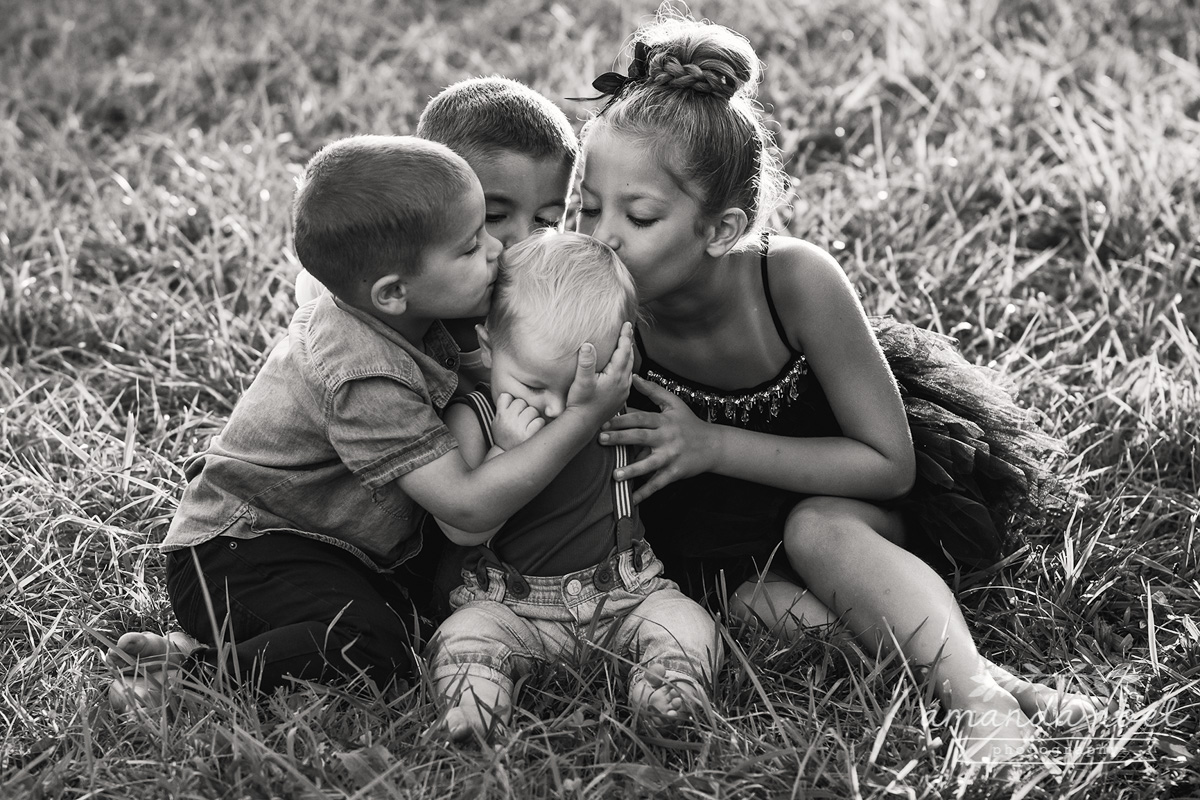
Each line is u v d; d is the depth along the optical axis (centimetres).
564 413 317
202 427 452
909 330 399
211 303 518
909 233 547
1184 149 589
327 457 330
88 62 775
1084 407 446
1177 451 427
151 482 420
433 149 315
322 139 674
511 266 325
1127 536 389
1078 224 565
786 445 357
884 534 360
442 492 315
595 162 334
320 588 329
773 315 363
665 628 325
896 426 359
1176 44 727
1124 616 358
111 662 324
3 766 300
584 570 333
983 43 713
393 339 321
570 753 297
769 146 381
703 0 797
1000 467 375
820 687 323
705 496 372
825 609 345
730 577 362
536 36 789
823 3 785
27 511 401
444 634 326
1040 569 372
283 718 307
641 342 379
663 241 333
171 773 289
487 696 313
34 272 552
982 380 396
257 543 334
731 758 292
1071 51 705
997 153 609
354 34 797
